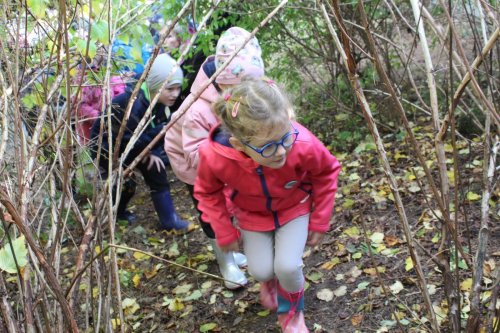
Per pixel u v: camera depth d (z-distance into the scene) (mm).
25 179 1451
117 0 2197
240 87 1896
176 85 3174
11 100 1614
